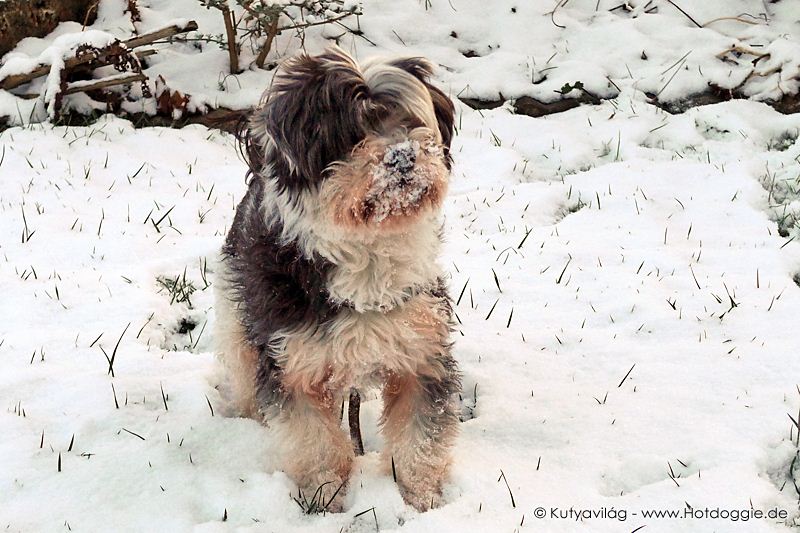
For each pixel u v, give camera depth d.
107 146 2.33
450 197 2.14
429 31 2.83
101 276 1.88
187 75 2.62
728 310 1.76
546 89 2.56
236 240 1.57
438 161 1.42
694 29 2.70
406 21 2.85
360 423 1.63
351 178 1.39
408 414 1.50
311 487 1.50
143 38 2.49
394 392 1.52
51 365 1.68
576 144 2.33
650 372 1.65
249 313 1.49
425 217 1.42
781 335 1.70
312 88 1.41
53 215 2.04
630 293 1.82
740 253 1.90
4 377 1.65
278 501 1.48
